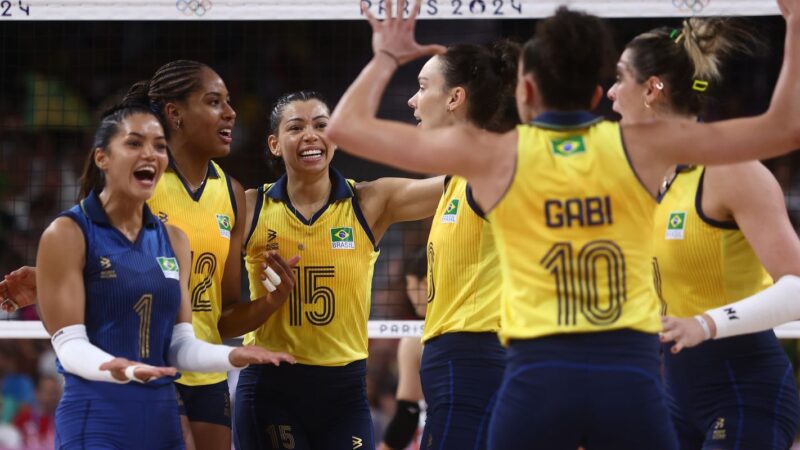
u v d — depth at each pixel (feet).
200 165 33.42
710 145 22.71
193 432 32.86
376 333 40.57
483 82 30.91
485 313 30.01
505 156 22.81
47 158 78.02
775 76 74.74
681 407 28.76
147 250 28.12
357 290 34.27
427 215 34.09
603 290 22.22
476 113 30.96
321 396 33.94
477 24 79.15
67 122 79.15
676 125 23.03
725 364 27.48
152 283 27.73
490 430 23.39
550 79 23.12
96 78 79.71
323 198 34.50
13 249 73.67
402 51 23.90
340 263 33.94
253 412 34.14
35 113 79.25
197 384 32.96
